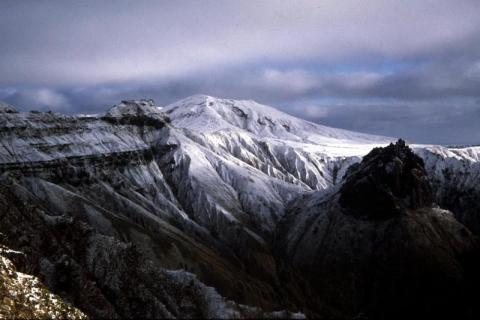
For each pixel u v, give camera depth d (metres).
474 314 166.62
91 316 88.00
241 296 129.62
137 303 95.94
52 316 76.31
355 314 168.50
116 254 105.19
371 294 181.12
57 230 107.00
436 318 169.25
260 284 165.00
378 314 174.25
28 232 102.00
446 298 173.75
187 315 96.50
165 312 94.94
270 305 128.12
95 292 93.75
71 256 101.25
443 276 180.12
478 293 174.62
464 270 186.38
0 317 69.44
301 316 101.56
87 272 98.44
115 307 94.06
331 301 176.50
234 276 167.00
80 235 107.25
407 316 172.12
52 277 92.06
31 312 74.12
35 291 78.62
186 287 103.62
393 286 181.00
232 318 96.19
